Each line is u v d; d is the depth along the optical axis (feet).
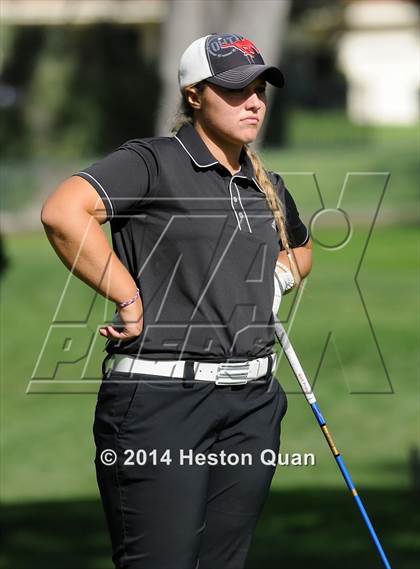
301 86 441.68
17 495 86.43
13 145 308.40
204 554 43.70
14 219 232.94
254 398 43.01
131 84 313.94
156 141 42.32
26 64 323.37
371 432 104.58
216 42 42.57
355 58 533.14
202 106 42.73
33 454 99.81
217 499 43.29
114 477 42.19
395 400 115.44
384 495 82.84
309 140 370.73
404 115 536.01
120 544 42.47
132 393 41.81
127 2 350.23
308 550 69.10
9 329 148.77
